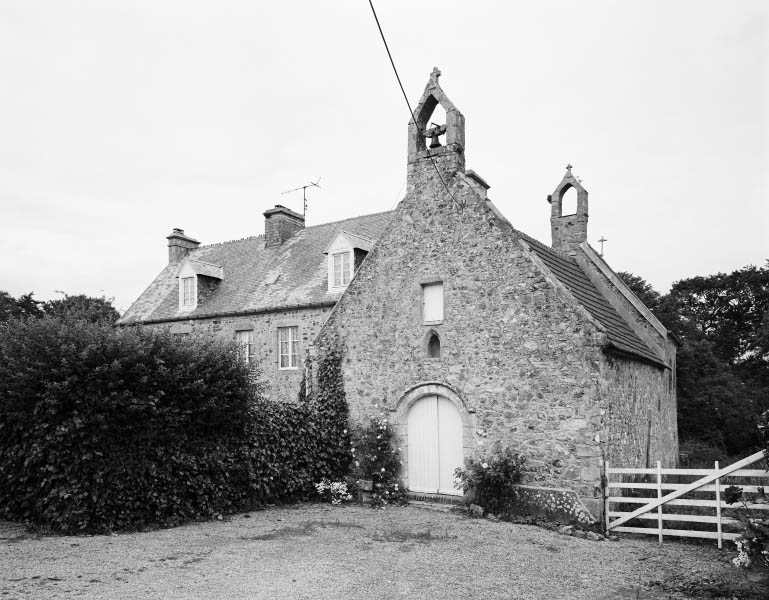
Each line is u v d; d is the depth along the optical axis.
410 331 13.56
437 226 13.40
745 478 13.91
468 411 12.41
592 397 10.95
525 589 7.14
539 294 11.78
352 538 9.76
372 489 13.23
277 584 7.19
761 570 7.82
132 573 7.59
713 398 30.55
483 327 12.43
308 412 14.06
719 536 9.35
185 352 11.42
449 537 9.88
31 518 10.41
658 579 7.59
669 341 17.53
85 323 10.94
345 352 14.55
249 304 20.48
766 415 8.63
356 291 14.57
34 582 7.12
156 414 10.70
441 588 7.12
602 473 10.70
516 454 11.59
